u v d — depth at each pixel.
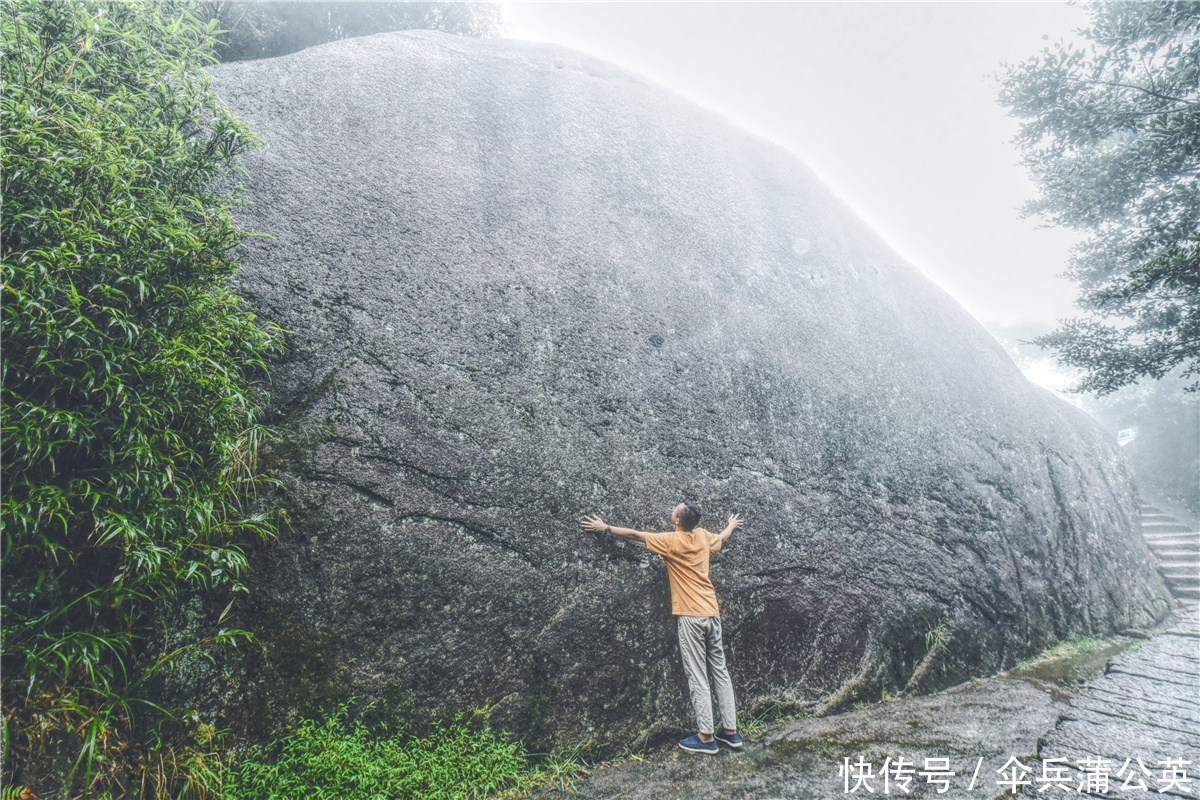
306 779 2.20
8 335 1.79
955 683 4.28
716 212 4.89
